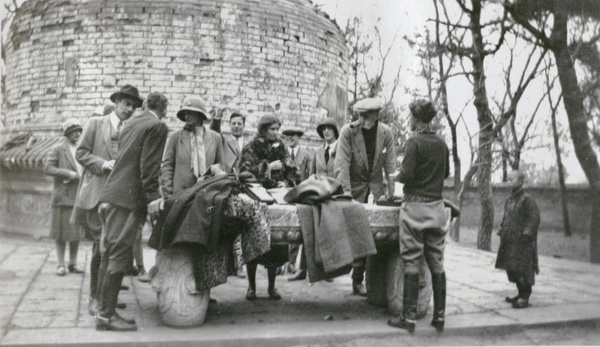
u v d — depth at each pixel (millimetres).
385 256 4750
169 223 3748
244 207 3871
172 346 3588
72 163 5738
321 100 11227
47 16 10141
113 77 9773
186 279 3920
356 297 5207
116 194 3787
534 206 4895
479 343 3916
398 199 4430
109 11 9812
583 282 6242
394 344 3822
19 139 9875
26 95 10234
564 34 8820
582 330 4285
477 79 12242
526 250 4816
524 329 4203
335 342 3818
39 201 8836
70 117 9828
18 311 4207
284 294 5316
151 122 3891
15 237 8703
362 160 5117
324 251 4016
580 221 9703
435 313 4031
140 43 9758
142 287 5387
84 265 6328
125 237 3803
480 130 12297
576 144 8828
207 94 9953
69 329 3748
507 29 11359
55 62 10008
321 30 11305
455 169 13398
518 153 12258
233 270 4105
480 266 7363
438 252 4023
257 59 10297
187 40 9875
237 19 10164
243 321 4176
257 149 5047
